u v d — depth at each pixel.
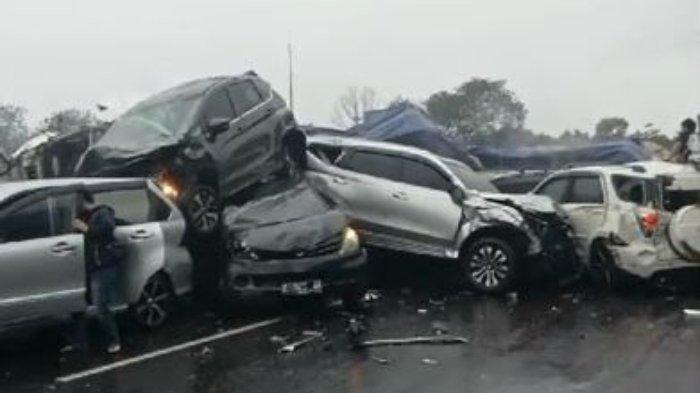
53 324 8.95
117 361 8.55
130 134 11.59
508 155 21.88
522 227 11.92
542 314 10.57
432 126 20.11
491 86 48.00
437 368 7.95
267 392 7.28
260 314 10.80
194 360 8.51
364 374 7.79
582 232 12.48
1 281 8.35
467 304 11.34
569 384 7.30
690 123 15.66
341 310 10.94
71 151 15.99
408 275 13.56
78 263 8.90
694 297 11.57
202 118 11.48
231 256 10.41
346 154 12.66
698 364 7.87
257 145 12.29
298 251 10.35
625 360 8.10
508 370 7.82
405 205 12.30
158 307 9.96
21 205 8.72
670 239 11.41
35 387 7.68
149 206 10.07
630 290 12.27
